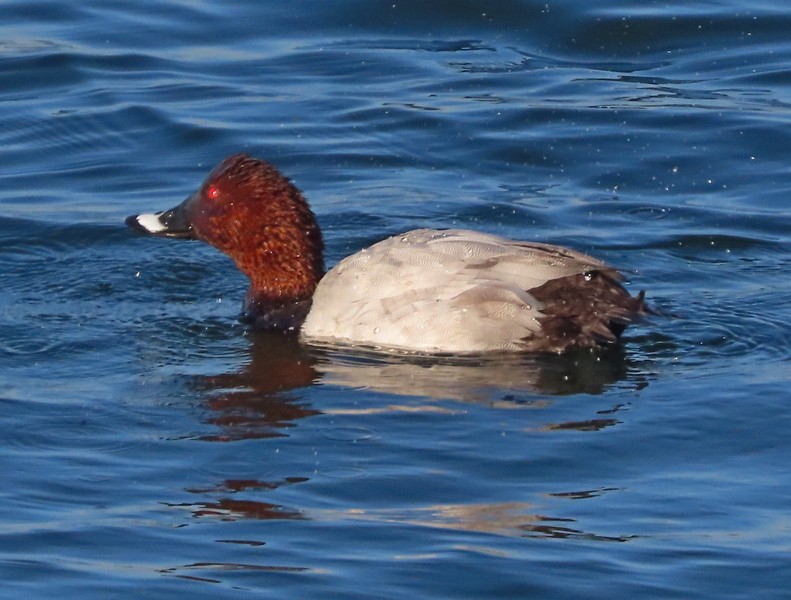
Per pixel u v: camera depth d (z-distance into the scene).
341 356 12.38
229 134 18.97
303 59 21.34
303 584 8.53
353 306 12.64
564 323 12.16
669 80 20.52
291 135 19.00
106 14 22.80
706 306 13.65
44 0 23.14
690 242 15.77
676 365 12.16
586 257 12.50
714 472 10.05
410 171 18.11
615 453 10.35
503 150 18.56
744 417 10.96
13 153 18.64
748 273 14.79
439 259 12.48
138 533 9.18
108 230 16.22
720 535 9.10
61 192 17.55
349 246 15.78
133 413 11.20
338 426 10.84
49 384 11.91
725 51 21.36
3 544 9.01
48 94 20.23
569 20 22.09
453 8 22.45
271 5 22.97
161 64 21.17
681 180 17.72
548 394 11.48
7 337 13.06
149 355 12.66
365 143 18.81
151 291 14.54
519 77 20.67
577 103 19.75
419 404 11.26
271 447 10.48
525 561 8.77
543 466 10.14
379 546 8.98
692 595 8.39
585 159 18.31
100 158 18.56
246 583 8.53
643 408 11.16
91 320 13.63
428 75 20.78
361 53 21.48
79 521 9.34
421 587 8.50
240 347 12.84
